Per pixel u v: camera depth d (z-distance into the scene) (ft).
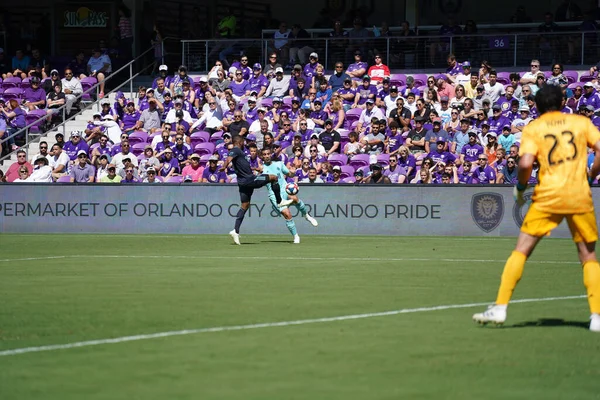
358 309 107.86
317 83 321.32
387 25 364.58
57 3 413.39
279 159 278.46
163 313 104.99
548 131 90.27
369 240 230.48
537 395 67.67
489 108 292.61
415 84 323.37
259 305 111.14
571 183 89.30
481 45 330.54
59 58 392.27
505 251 194.59
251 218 259.60
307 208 255.50
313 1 403.34
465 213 247.09
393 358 79.92
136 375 73.82
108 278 142.41
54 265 166.09
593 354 81.51
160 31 387.96
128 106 333.42
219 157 287.48
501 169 258.37
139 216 267.39
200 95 333.83
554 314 103.65
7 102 358.02
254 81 333.83
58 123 347.77
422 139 280.31
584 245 91.66
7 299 117.60
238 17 410.31
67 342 87.45
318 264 165.17
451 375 73.72
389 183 252.21
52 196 273.13
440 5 383.04
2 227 276.41
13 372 75.00
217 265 164.04
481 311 106.11
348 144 286.66
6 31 409.08
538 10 376.07
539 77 290.97
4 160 327.06
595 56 319.27
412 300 115.44
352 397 67.05
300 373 74.43
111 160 300.40
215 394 67.87
